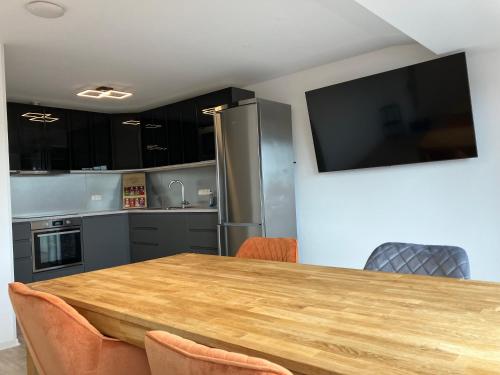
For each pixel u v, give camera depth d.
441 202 3.69
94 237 5.46
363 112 4.00
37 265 4.89
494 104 3.38
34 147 5.21
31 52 3.60
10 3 2.69
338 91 4.13
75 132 5.63
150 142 5.81
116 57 3.83
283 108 4.52
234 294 1.51
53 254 5.04
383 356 0.91
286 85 4.72
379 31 3.49
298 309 1.29
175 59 3.97
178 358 0.78
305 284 1.62
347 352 0.94
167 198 6.20
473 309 1.22
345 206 4.30
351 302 1.34
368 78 3.92
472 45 3.26
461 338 1.00
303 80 4.57
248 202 4.30
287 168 4.49
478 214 3.50
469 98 3.39
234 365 0.71
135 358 1.44
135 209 6.09
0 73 3.34
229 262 2.20
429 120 3.61
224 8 2.92
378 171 4.07
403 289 1.48
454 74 3.43
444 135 3.55
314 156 4.53
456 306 1.26
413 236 3.86
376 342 0.99
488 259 3.46
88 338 1.35
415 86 3.65
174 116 5.44
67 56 3.75
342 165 4.22
